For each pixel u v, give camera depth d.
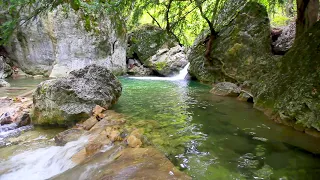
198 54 12.48
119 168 2.83
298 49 5.09
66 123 5.16
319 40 4.58
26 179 3.20
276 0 7.92
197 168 3.01
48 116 5.13
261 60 8.62
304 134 4.24
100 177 2.67
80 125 4.93
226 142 3.90
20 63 13.48
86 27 13.72
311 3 6.14
